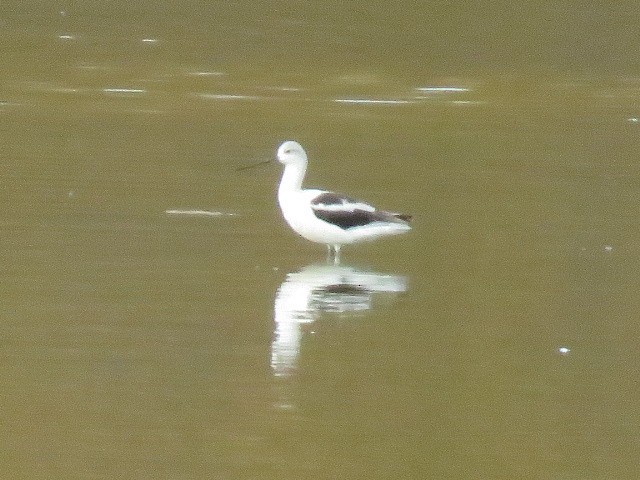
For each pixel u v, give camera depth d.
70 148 22.77
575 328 14.64
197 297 15.32
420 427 12.00
